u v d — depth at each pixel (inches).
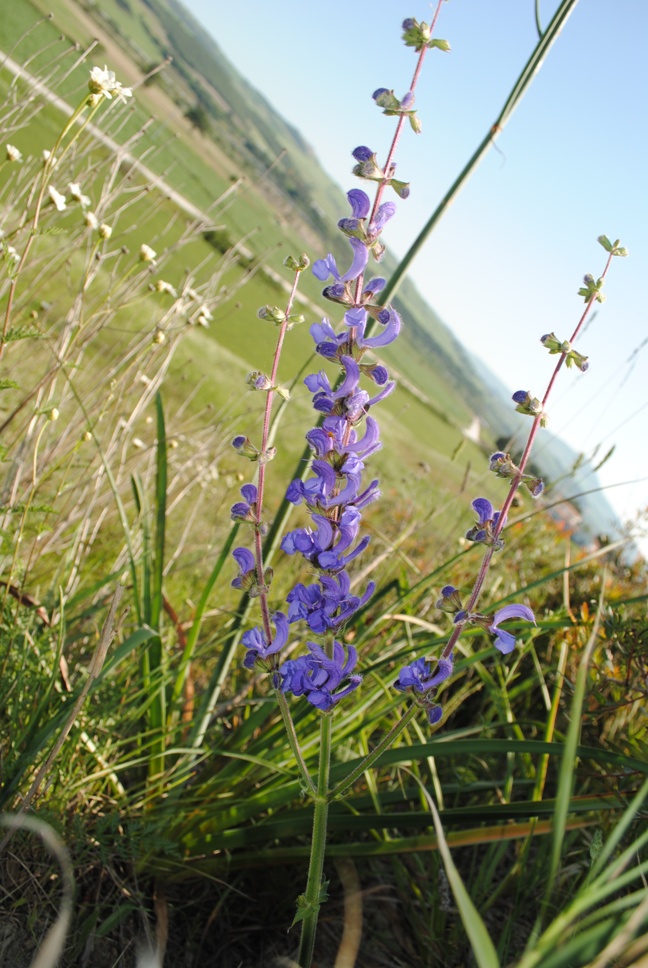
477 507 54.0
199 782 95.0
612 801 78.5
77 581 109.7
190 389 232.4
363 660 108.2
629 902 40.8
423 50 51.6
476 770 117.9
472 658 91.8
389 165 52.2
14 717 81.2
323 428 52.5
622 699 94.5
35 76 123.9
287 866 91.3
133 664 102.0
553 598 150.7
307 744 92.9
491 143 96.8
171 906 82.4
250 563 58.1
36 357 130.0
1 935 68.9
